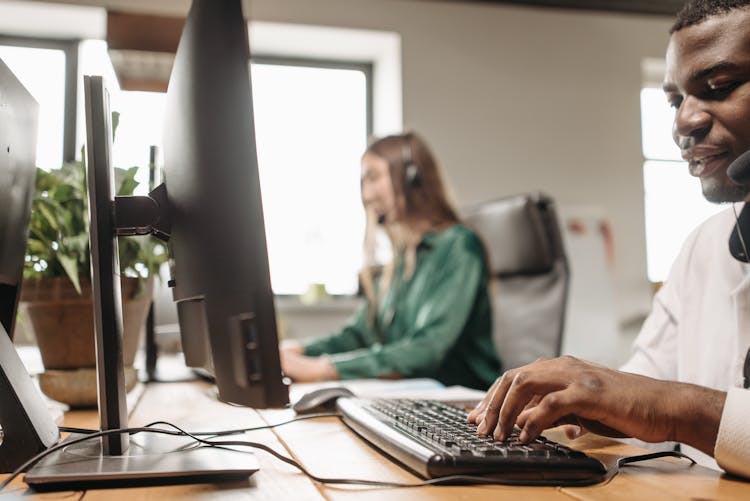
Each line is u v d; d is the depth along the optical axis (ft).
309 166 11.15
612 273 11.43
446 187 6.95
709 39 2.58
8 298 2.58
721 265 3.14
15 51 10.42
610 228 11.54
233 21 1.87
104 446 2.10
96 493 1.78
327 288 10.84
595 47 11.71
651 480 1.90
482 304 6.05
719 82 2.58
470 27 11.20
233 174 1.87
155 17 9.06
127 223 2.21
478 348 5.98
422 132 10.91
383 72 11.44
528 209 6.29
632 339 11.41
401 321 6.54
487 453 1.90
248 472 1.89
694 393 2.03
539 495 1.72
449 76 11.07
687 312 3.26
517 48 11.38
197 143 1.97
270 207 10.87
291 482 1.89
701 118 2.64
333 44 11.14
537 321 6.14
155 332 5.29
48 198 3.31
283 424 2.94
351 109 11.65
